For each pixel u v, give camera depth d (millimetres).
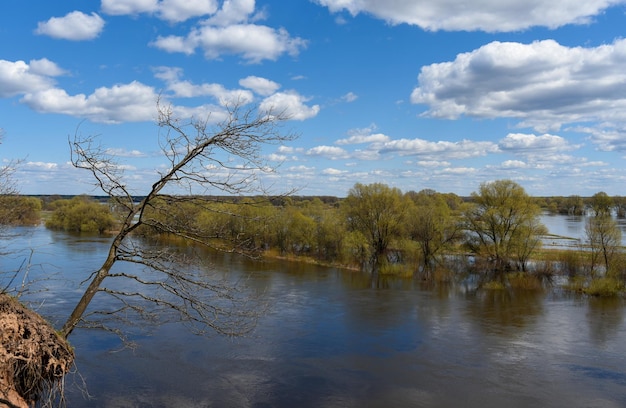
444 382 19516
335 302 33406
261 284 38906
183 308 8742
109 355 21250
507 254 46281
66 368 8414
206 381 19078
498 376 20188
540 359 22312
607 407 17469
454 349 23625
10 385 7730
